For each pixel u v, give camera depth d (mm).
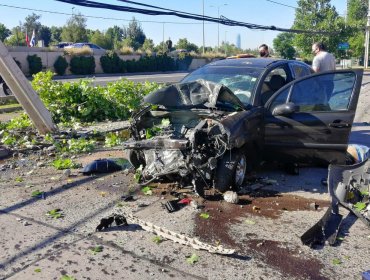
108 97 11781
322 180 6332
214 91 5832
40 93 10953
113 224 4812
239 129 5508
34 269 3863
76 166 7043
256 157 6273
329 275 3807
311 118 6004
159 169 5758
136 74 40531
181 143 5359
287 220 4953
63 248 4258
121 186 6094
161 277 3750
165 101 6027
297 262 4023
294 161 6273
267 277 3762
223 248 4191
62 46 49406
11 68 8227
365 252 4230
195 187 5434
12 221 4887
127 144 5785
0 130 9867
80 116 11352
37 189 5973
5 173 6719
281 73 7145
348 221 4941
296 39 45438
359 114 13219
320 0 44125
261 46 10328
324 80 6152
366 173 5273
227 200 5457
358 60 57125
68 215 5062
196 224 4832
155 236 4512
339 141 5945
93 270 3852
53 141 8539
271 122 6156
